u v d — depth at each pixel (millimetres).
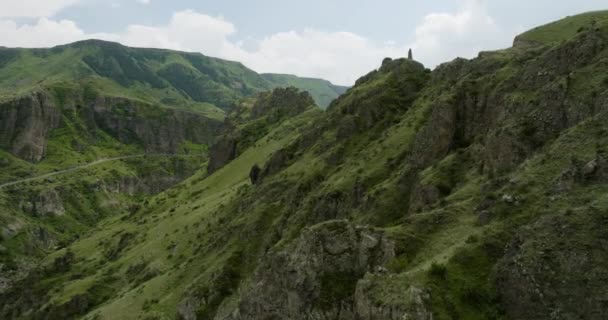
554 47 79375
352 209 94125
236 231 124250
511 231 52156
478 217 57188
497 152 69875
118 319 121312
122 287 153125
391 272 54844
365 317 49344
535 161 60344
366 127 127000
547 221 49094
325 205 99562
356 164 108188
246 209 136750
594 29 75500
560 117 67312
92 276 169500
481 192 63156
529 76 79688
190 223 167125
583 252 45031
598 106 62438
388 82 137750
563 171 54375
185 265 129875
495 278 48656
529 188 56188
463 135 87938
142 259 159375
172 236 164875
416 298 46594
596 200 48344
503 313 46406
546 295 44719
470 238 53500
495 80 88438
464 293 47781
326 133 144500
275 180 137750
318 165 123750
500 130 71250
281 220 112812
